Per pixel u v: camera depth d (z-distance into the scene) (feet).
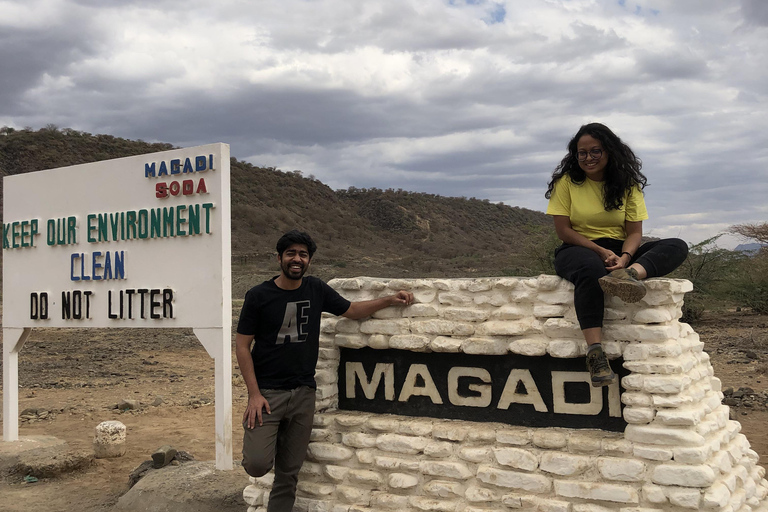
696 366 14.12
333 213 324.19
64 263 24.48
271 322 14.96
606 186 13.83
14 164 246.27
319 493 15.56
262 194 303.89
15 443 25.31
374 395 16.10
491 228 370.32
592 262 12.84
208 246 20.81
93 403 35.35
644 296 12.64
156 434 28.81
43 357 51.83
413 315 15.47
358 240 295.69
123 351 54.95
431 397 15.38
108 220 23.25
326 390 16.28
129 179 22.82
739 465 13.69
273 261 190.90
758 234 85.46
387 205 348.18
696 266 60.59
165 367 47.29
